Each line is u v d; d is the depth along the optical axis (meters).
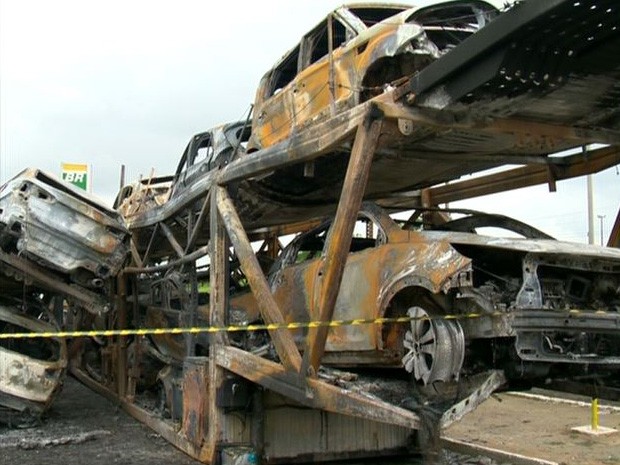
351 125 4.84
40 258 8.41
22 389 8.52
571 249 5.25
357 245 6.81
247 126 9.66
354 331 6.07
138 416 9.28
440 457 6.95
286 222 9.63
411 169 6.61
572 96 4.42
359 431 7.12
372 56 6.06
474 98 4.36
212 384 6.74
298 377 5.34
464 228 7.15
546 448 8.10
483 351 5.35
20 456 7.26
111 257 8.74
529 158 6.25
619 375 6.03
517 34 3.68
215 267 6.90
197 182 7.75
